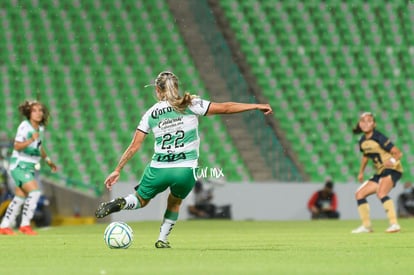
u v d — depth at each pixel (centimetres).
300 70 10431
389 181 4975
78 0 10525
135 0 10681
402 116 10269
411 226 5938
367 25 11062
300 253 2789
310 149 9625
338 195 8269
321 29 10900
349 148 9706
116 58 10081
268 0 11056
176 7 10725
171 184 2856
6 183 6788
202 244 3559
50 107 9406
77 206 8006
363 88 10431
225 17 10762
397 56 10850
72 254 2770
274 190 8212
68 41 10125
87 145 9069
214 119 9531
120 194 8044
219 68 10262
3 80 9575
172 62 10194
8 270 2083
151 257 2541
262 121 9644
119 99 9669
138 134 2872
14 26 10131
